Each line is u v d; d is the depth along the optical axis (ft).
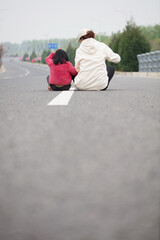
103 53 25.39
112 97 19.89
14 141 8.27
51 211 3.86
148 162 6.07
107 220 3.59
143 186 4.69
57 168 5.75
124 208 3.90
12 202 4.17
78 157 6.52
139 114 12.77
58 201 4.16
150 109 14.33
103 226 3.45
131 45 114.21
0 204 4.12
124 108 14.61
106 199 4.20
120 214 3.74
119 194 4.38
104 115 12.48
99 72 25.29
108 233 3.30
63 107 15.11
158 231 3.35
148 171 5.48
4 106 16.24
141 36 114.52
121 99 18.67
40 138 8.54
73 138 8.43
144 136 8.59
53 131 9.46
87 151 7.01
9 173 5.50
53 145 7.68
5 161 6.35
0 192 4.55
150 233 3.31
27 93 24.44
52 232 3.38
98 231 3.34
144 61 104.73
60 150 7.16
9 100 19.31
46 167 5.83
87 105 15.74
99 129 9.64
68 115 12.54
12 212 3.87
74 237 3.25
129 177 5.15
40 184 4.86
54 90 26.78
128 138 8.35
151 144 7.63
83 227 3.45
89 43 25.30
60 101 17.71
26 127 10.28
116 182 4.90
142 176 5.20
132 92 24.06
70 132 9.25
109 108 14.58
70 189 4.61
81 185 4.78
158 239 3.20
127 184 4.80
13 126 10.53
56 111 13.78
